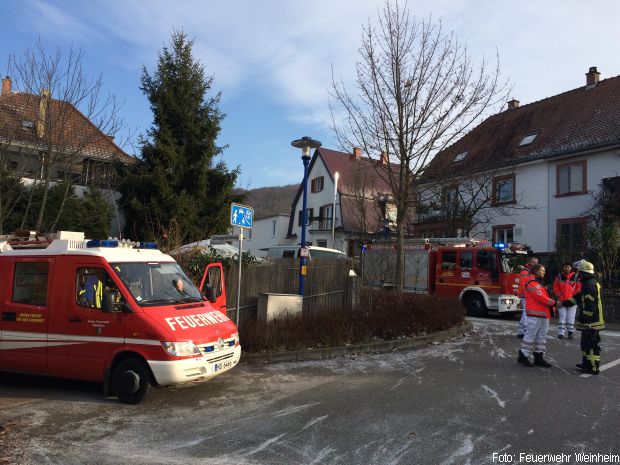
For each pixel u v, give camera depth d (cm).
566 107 2709
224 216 2206
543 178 2453
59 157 1477
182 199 2041
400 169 1330
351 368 850
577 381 748
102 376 667
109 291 655
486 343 1097
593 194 2223
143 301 679
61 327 693
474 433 520
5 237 869
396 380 761
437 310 1204
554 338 1190
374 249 1978
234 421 572
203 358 649
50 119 1405
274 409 617
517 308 1630
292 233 4288
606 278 1794
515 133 2823
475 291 1695
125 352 657
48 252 730
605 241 1834
